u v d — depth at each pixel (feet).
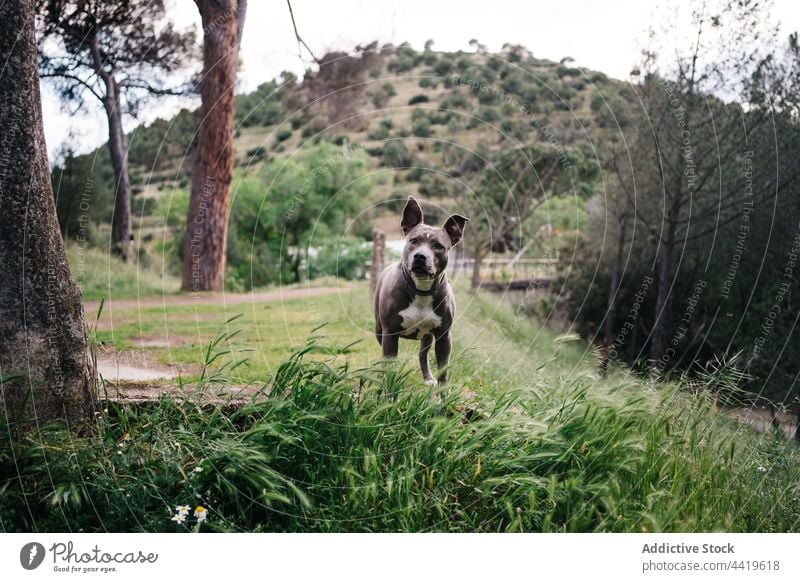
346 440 11.80
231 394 13.30
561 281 37.45
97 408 12.93
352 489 11.12
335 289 45.75
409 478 11.18
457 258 48.62
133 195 55.93
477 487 11.61
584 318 34.47
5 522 11.00
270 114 67.51
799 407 19.81
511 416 12.86
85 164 26.16
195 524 11.06
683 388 15.69
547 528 10.80
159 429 11.92
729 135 25.25
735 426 15.94
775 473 14.17
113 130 36.22
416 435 12.06
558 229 44.57
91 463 11.23
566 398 13.70
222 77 33.73
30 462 11.55
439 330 15.74
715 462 13.05
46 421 12.10
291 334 25.16
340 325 27.94
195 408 12.76
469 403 13.78
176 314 30.22
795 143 23.52
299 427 11.82
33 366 12.05
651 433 12.67
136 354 20.43
